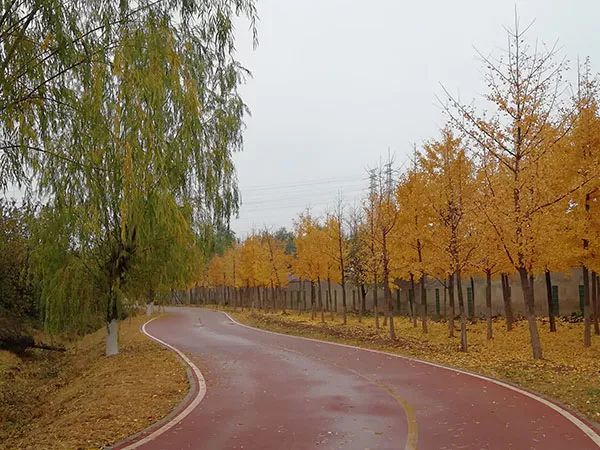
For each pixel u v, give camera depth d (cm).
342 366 1479
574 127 1758
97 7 954
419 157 2092
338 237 3222
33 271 1650
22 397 1491
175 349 1989
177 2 1037
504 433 763
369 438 752
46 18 884
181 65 1038
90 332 3069
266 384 1217
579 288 2983
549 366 1423
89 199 1172
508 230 1561
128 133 897
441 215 1923
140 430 835
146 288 1794
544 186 1522
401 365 1479
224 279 5712
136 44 917
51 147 955
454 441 728
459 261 1897
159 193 1144
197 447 730
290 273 4653
